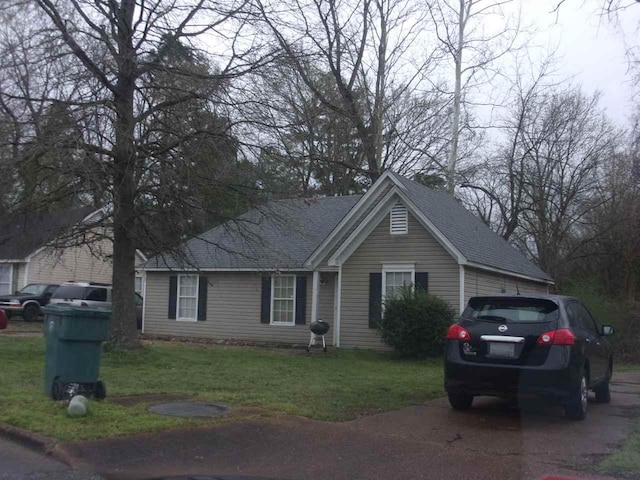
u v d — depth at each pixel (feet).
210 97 43.96
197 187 45.14
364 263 65.46
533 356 28.96
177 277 79.97
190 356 51.67
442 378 44.27
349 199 82.17
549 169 110.11
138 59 44.34
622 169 97.25
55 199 44.09
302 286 71.31
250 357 53.52
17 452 22.22
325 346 61.05
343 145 98.22
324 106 83.97
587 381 31.48
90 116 40.75
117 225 45.73
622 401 37.55
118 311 48.57
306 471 20.94
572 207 109.70
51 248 46.85
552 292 99.25
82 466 20.72
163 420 25.77
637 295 83.30
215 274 77.30
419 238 62.95
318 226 76.59
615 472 21.36
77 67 41.55
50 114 39.91
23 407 26.81
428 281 62.08
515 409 32.91
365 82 93.45
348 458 22.41
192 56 45.29
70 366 28.37
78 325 28.35
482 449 24.22
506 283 71.20
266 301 73.51
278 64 46.16
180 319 79.30
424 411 31.63
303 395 34.22
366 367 49.85
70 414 25.43
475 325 30.66
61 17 41.06
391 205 64.64
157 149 45.21
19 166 40.19
